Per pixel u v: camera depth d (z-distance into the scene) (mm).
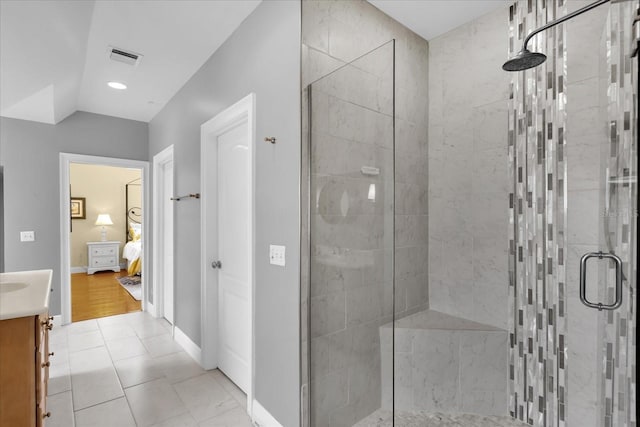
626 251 1343
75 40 2301
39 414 1325
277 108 1860
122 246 7516
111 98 3492
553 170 1815
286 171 1793
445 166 2402
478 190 2201
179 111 3268
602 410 1458
